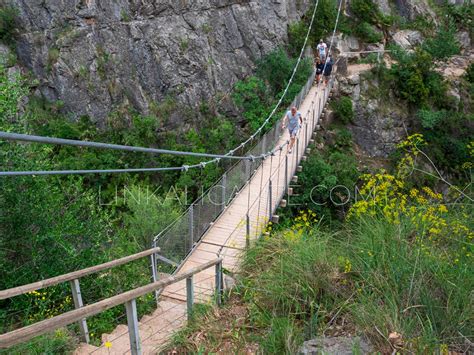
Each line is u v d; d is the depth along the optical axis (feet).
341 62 71.10
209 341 14.11
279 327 13.57
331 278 15.44
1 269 20.65
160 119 60.34
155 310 19.19
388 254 14.93
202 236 28.60
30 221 23.02
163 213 39.88
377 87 72.74
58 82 59.47
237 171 35.45
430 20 88.28
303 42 72.84
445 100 76.38
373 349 12.01
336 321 13.96
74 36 59.72
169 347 13.97
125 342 14.75
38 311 19.62
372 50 79.51
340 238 18.66
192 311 15.49
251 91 65.26
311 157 55.57
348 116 68.69
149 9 61.77
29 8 59.41
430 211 15.98
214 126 62.28
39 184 24.62
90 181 52.44
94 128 59.00
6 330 17.46
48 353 12.89
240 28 67.41
